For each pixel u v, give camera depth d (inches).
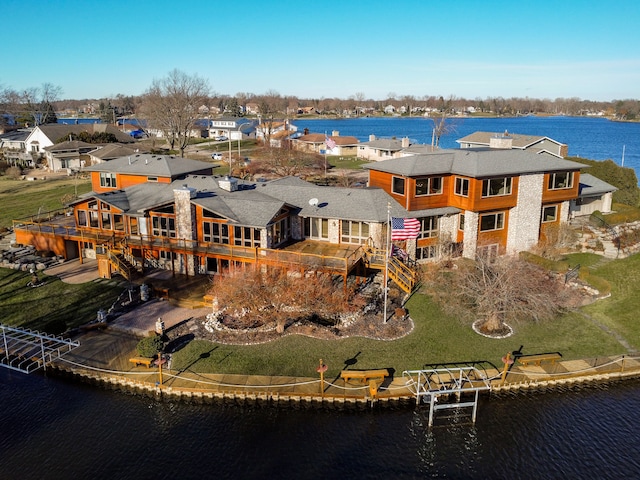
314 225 1750.7
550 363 1224.2
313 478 946.1
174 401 1154.7
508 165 1758.1
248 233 1636.3
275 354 1253.7
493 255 1809.8
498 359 1237.7
